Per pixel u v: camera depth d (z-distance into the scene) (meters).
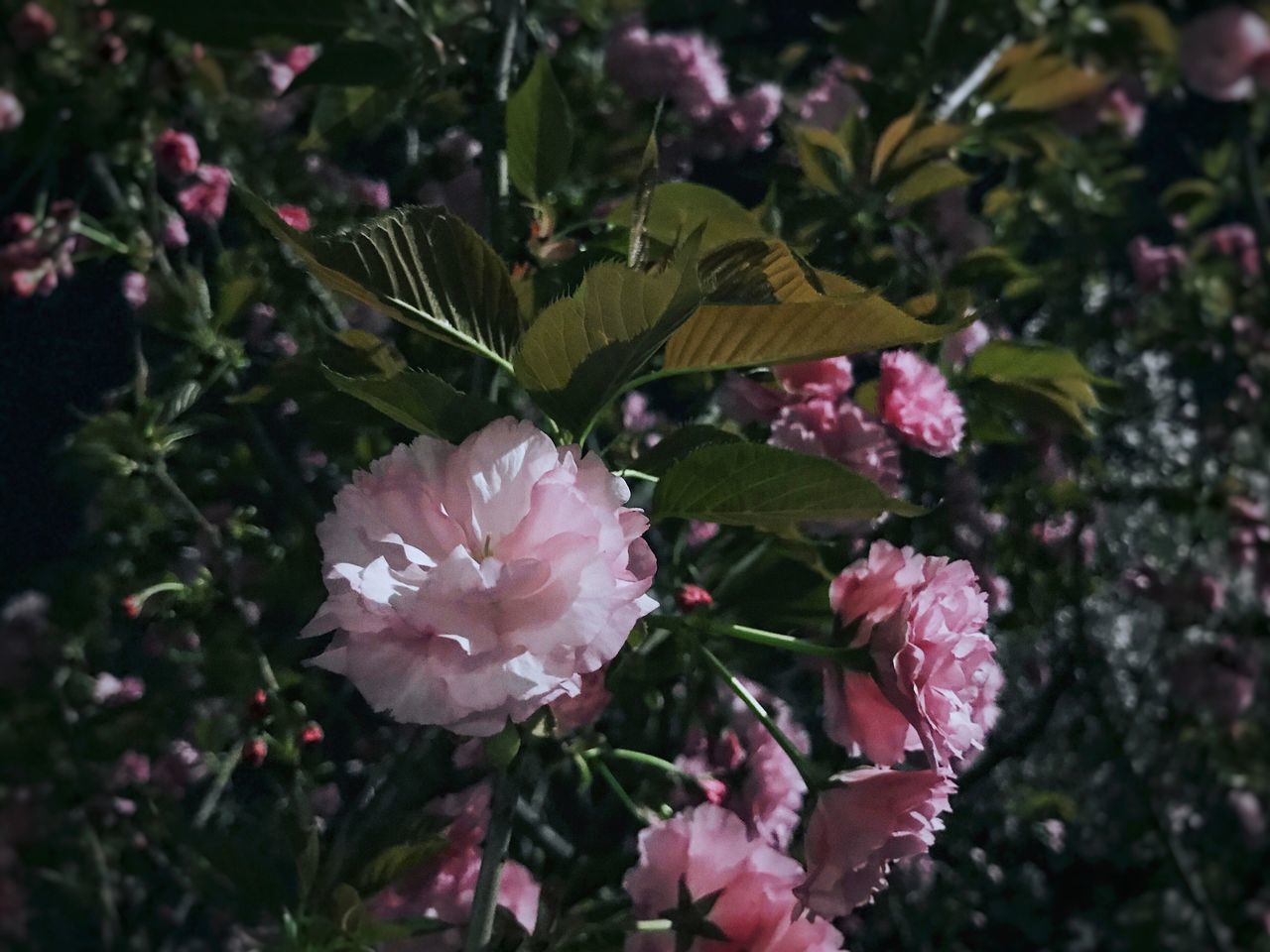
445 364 1.54
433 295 0.83
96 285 2.26
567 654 0.73
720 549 1.46
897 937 2.21
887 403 1.38
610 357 0.80
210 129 1.94
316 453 1.93
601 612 0.74
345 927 1.00
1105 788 2.55
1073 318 2.42
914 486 1.97
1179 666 2.56
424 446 0.78
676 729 1.52
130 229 1.86
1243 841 2.80
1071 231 2.44
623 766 1.42
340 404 1.08
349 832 1.31
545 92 1.10
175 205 2.04
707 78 1.81
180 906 1.95
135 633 1.91
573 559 0.75
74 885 2.00
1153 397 2.53
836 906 0.92
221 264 1.65
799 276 0.82
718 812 0.96
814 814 0.93
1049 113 2.02
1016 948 2.38
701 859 0.95
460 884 1.12
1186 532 2.53
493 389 1.06
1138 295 2.63
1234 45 2.32
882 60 1.88
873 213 1.66
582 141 1.55
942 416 1.37
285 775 1.51
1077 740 2.44
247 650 1.64
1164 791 2.62
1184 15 2.41
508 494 0.76
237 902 1.04
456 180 1.74
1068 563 2.23
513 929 1.01
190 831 1.06
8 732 1.98
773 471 0.83
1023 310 2.31
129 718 1.93
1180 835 2.66
